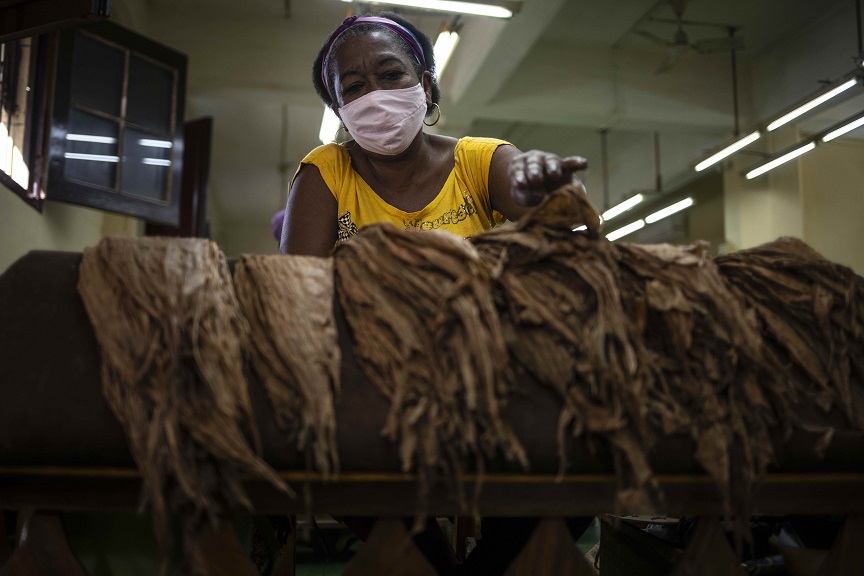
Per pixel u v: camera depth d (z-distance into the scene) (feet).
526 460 2.10
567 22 23.43
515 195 2.71
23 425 2.06
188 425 2.00
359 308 2.28
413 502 2.19
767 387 2.32
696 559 2.31
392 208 3.78
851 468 2.33
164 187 14.71
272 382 2.14
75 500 2.14
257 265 2.41
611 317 2.22
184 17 22.04
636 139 33.24
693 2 22.24
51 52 11.55
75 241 13.97
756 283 2.47
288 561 3.64
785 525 2.91
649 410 2.20
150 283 2.19
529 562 2.27
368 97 3.59
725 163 28.07
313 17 22.41
